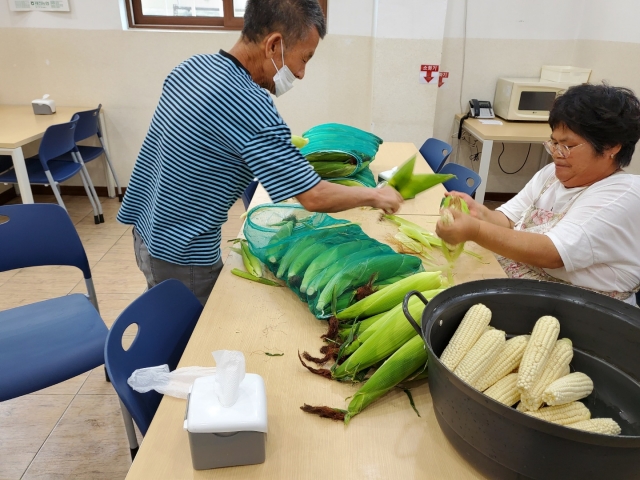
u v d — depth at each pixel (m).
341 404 0.96
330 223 1.52
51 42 3.68
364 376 1.01
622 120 1.16
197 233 1.46
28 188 2.89
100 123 3.85
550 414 0.82
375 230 1.71
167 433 0.88
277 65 1.35
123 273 2.93
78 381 2.05
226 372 0.81
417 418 0.93
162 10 3.82
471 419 0.72
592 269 1.33
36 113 3.56
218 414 0.78
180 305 1.25
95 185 4.19
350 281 1.18
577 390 0.83
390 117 3.75
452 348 0.89
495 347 0.88
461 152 4.14
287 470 0.81
